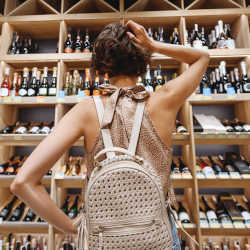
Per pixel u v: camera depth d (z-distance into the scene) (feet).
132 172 1.39
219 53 5.66
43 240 5.48
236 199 5.95
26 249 5.36
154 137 1.60
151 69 6.98
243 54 5.62
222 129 5.35
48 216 1.46
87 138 1.63
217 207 5.42
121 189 1.37
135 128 1.58
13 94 6.04
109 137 1.56
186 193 6.00
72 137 1.52
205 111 6.71
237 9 6.03
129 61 1.75
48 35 7.15
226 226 4.78
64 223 1.57
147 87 5.85
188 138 5.37
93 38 7.03
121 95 1.77
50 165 1.38
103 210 1.35
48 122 6.72
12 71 6.53
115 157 1.46
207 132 5.26
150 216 1.34
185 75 1.72
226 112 6.64
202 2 6.53
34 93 6.01
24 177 1.30
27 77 6.25
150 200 1.37
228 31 6.43
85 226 1.57
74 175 5.25
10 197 6.19
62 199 5.90
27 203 1.37
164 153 1.61
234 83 6.06
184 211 5.35
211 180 5.17
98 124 1.61
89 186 1.41
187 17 6.15
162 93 1.72
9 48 6.37
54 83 6.26
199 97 5.40
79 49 6.37
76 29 6.75
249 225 4.74
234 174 5.05
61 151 1.43
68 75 6.05
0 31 6.71
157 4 6.53
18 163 6.07
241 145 6.26
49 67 6.70
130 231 1.30
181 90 1.66
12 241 5.49
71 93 6.13
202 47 5.82
